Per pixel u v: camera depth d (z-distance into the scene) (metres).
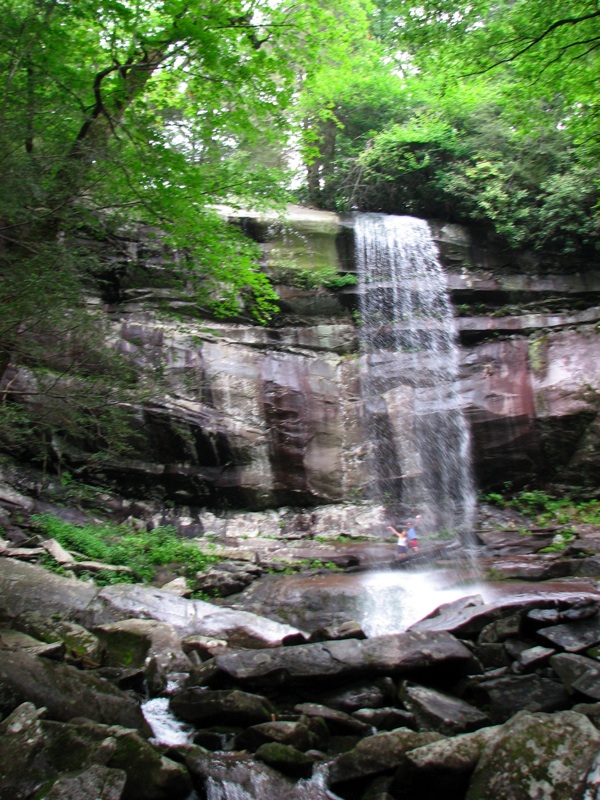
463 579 13.85
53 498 16.50
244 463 18.70
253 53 10.41
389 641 7.03
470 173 22.02
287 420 19.22
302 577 14.40
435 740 5.39
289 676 6.69
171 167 9.77
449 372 20.77
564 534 16.98
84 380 9.11
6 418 10.14
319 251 21.17
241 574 13.95
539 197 21.02
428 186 23.17
